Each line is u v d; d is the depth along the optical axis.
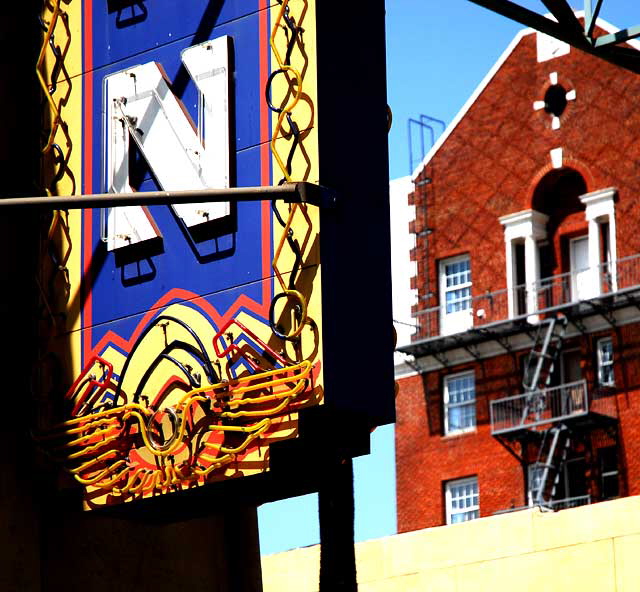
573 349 70.56
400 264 76.44
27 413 19.75
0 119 20.42
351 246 18.17
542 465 68.62
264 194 15.95
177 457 18.33
